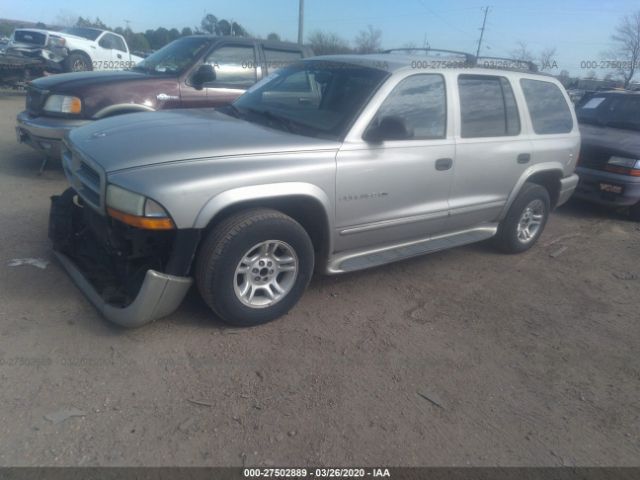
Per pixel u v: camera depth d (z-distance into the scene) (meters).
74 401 2.66
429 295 4.32
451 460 2.55
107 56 15.51
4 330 3.17
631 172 6.74
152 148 3.17
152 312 3.12
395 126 3.60
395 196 3.94
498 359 3.48
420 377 3.18
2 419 2.49
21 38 13.55
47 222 4.95
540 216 5.46
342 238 3.78
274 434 2.58
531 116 5.03
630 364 3.59
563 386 3.26
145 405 2.68
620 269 5.39
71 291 3.67
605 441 2.80
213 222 3.25
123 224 3.21
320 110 3.94
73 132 3.95
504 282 4.75
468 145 4.36
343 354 3.33
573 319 4.17
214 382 2.91
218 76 6.98
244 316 3.39
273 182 3.23
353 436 2.62
